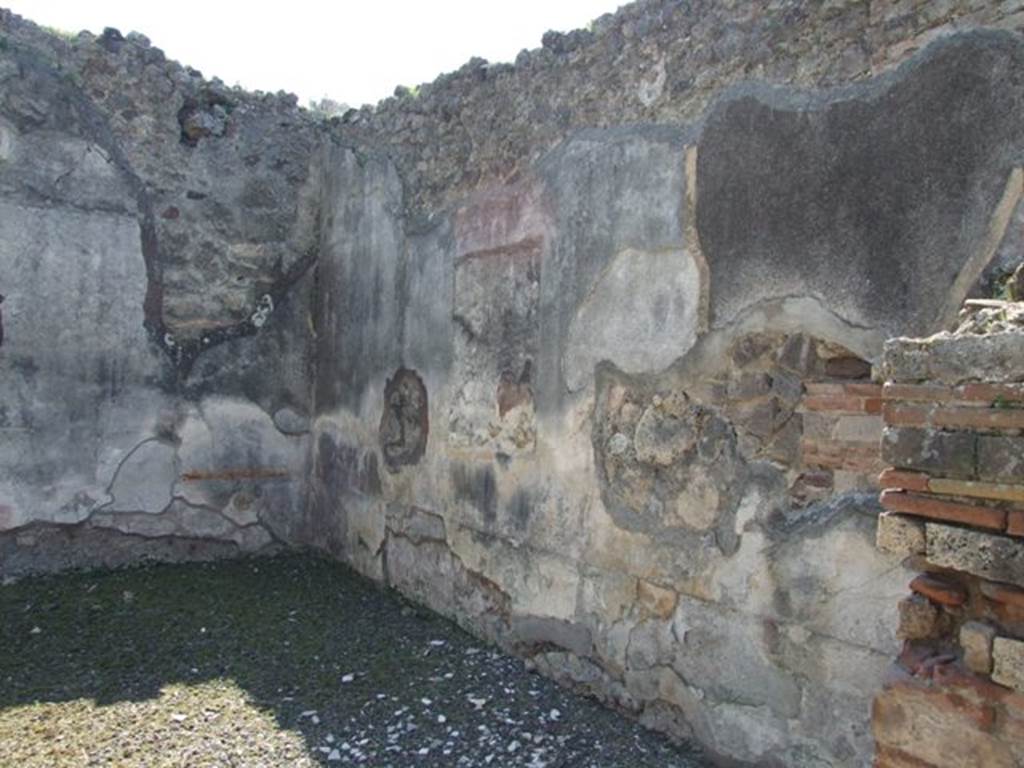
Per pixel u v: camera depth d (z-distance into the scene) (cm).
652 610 281
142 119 478
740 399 253
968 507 125
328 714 295
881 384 217
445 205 396
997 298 190
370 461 455
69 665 335
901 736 132
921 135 208
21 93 442
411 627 382
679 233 272
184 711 296
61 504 454
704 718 262
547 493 327
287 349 520
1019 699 118
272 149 516
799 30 238
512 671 332
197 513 492
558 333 322
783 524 239
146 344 478
